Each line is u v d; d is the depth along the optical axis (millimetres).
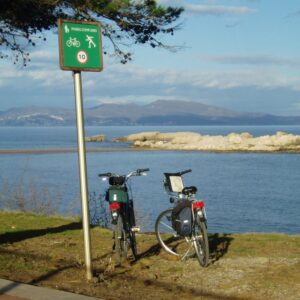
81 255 8109
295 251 8234
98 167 61500
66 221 12289
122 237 7367
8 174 49812
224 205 32719
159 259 7840
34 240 9430
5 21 8789
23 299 5477
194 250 7750
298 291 5977
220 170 61281
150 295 5941
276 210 30625
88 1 8148
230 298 5801
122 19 8492
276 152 100688
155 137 158500
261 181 49188
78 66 6047
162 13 8391
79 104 6129
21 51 9602
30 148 109062
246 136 122750
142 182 45562
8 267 7137
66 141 155000
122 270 7102
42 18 8734
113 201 7348
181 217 7410
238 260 7578
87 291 6043
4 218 12672
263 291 6008
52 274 6828
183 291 6098
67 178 46125
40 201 22516
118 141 158625
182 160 77750
